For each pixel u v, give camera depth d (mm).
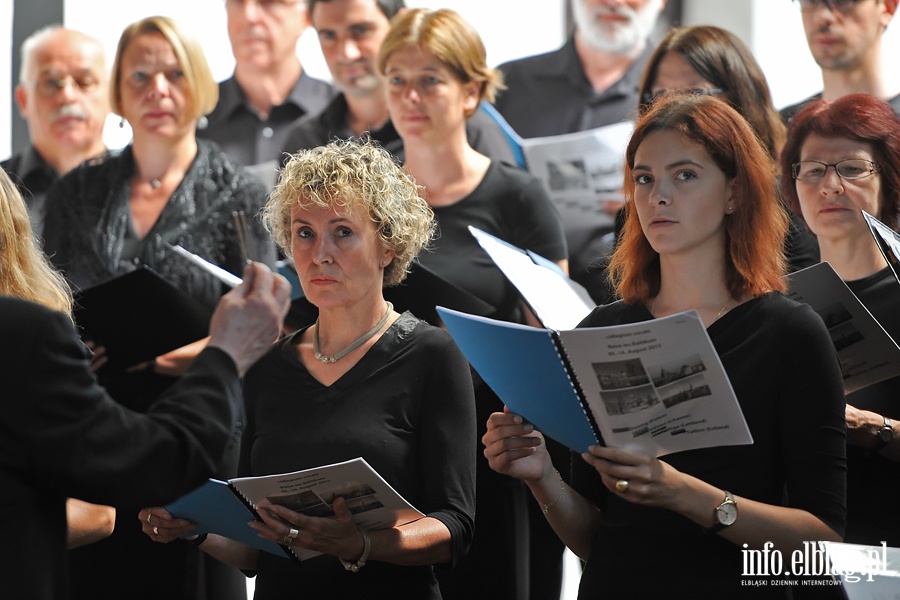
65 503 3346
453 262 6770
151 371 6277
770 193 4160
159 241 6797
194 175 7012
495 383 4008
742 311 4051
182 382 3344
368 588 4449
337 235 4609
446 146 6930
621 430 3740
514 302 6801
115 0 10656
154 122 7039
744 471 3961
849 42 7887
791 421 3910
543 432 4191
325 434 4500
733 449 3979
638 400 3652
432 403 4527
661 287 4297
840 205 5332
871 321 4629
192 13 10414
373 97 8648
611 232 7574
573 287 5941
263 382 4723
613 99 9547
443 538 4309
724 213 4133
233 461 6020
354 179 4621
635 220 4363
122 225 6914
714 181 4078
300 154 4852
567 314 5422
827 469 3877
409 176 4926
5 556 3100
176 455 3215
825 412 3893
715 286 4152
